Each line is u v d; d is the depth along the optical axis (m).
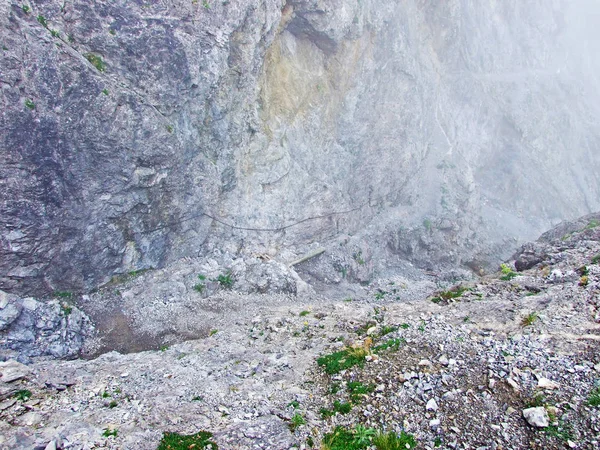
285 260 30.27
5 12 17.45
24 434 10.34
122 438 10.32
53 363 16.11
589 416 8.91
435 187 43.97
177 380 13.77
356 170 37.16
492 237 47.34
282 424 10.72
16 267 19.27
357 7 32.75
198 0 23.00
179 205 24.80
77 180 20.17
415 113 42.72
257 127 28.75
